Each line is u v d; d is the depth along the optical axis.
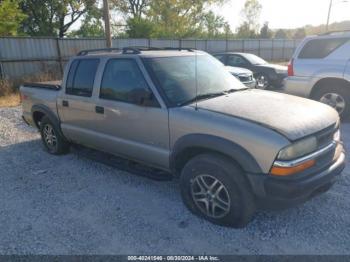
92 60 4.39
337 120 3.39
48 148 5.55
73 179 4.45
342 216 3.28
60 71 15.98
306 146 2.85
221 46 25.30
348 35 6.45
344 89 6.62
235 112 3.13
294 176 2.76
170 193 3.94
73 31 33.25
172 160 3.45
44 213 3.56
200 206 3.29
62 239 3.08
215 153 3.12
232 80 4.28
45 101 5.21
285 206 2.85
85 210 3.60
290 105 3.38
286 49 31.16
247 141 2.83
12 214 3.57
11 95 12.21
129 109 3.76
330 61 6.68
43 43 15.34
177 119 3.30
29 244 3.02
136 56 3.82
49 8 29.58
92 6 31.67
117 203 3.72
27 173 4.72
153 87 3.55
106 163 4.39
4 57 14.15
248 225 3.18
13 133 6.95
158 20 36.22
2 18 18.70
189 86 3.71
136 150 3.87
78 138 4.81
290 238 2.96
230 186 2.96
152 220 3.34
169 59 3.95
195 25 38.19
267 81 12.52
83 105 4.44
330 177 3.02
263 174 2.80
